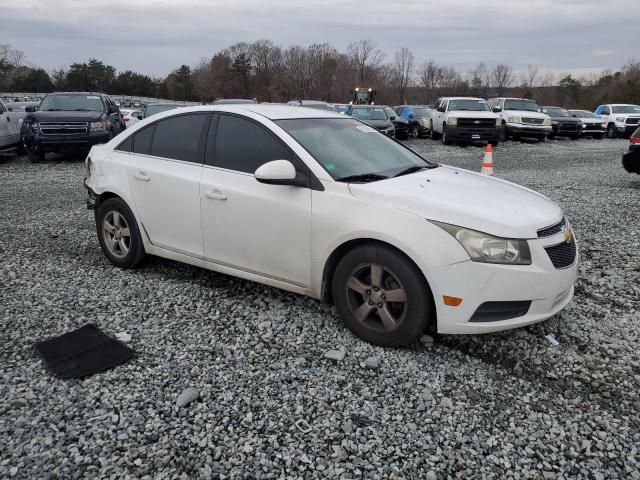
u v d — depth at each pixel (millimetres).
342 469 2527
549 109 25672
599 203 8312
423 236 3365
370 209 3557
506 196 3848
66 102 14805
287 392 3121
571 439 2758
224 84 91375
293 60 90250
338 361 3461
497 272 3295
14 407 2951
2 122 14172
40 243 6094
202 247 4484
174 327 3930
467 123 19422
